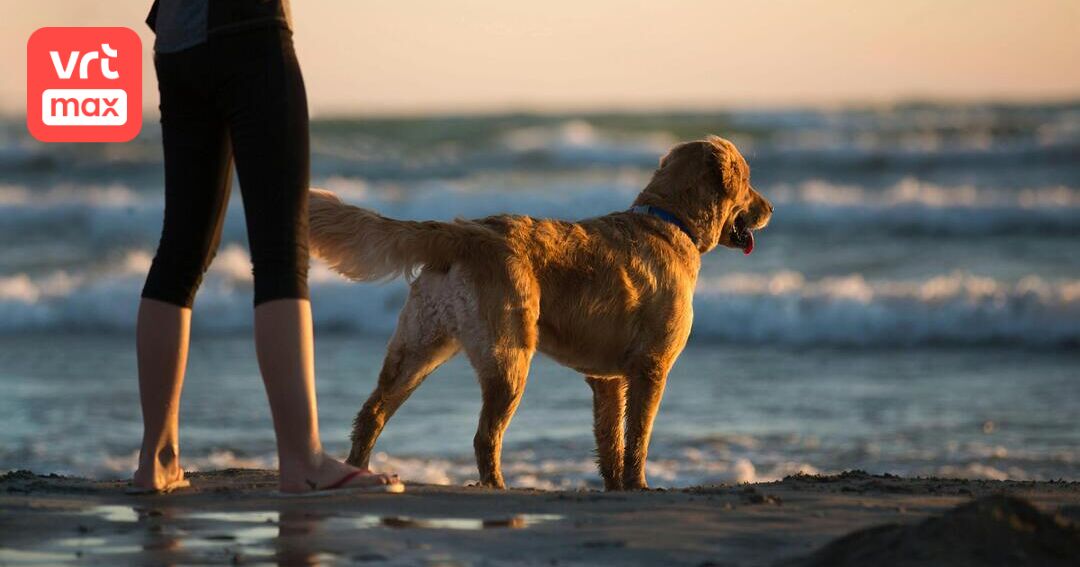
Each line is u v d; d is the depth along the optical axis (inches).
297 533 171.0
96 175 1369.3
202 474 266.2
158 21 202.2
